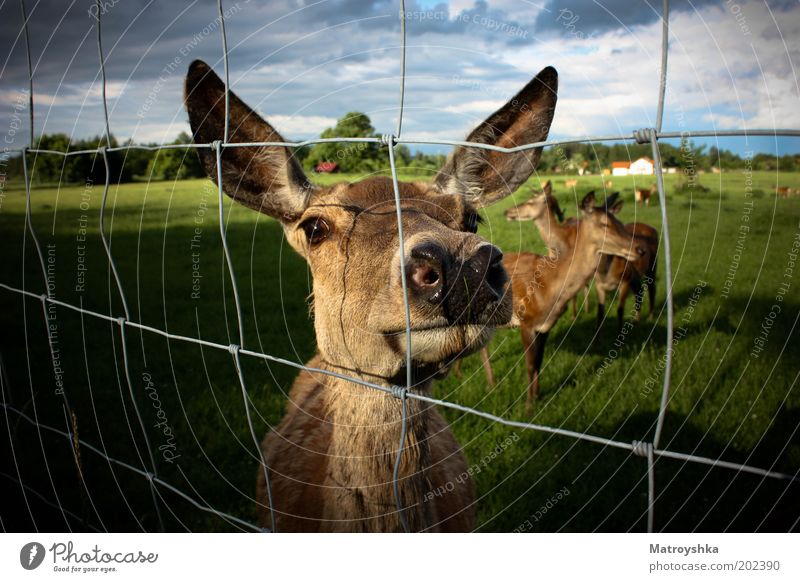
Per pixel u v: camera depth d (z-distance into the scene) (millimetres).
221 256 10977
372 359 2451
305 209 2809
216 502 4152
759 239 10711
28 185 2898
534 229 10586
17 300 8547
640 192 13664
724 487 4105
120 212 16281
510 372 5828
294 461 3162
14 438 4090
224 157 2545
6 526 3695
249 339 6840
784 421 4754
